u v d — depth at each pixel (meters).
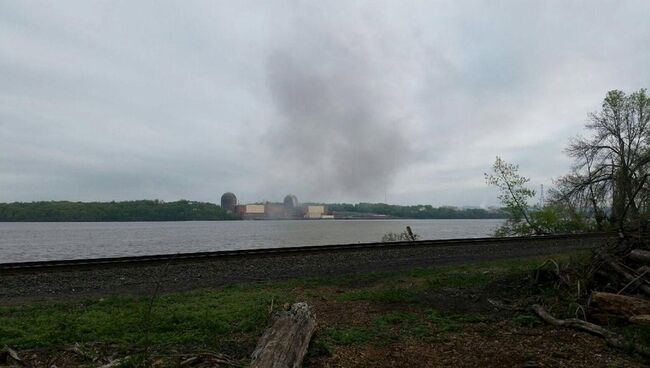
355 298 9.91
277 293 10.60
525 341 6.64
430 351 6.24
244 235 69.44
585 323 7.15
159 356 5.73
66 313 8.33
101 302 9.28
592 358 5.84
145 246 45.59
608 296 7.61
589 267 9.70
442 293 10.70
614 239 10.84
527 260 16.88
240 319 7.84
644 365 5.59
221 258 14.60
